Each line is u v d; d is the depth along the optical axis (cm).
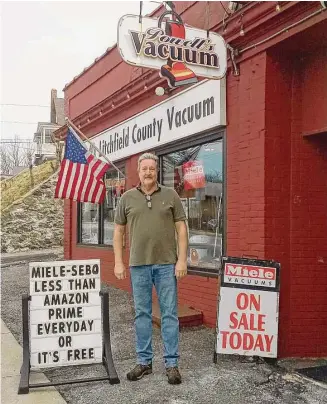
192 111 690
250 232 560
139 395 434
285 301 545
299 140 551
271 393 438
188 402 418
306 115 546
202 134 676
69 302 474
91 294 480
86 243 1198
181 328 654
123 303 820
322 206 555
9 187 3012
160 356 541
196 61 563
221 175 660
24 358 460
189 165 730
